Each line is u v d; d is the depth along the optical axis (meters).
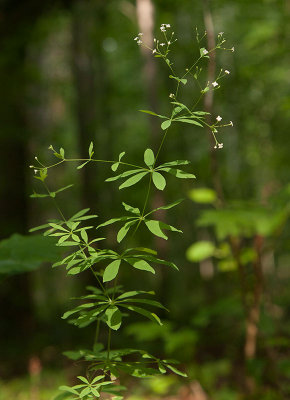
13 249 1.79
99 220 9.10
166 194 7.36
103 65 12.16
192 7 7.58
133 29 10.36
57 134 10.13
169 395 4.14
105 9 10.05
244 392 3.98
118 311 1.29
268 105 6.59
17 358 5.75
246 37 6.27
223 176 7.26
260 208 2.79
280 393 3.09
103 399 1.53
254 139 6.94
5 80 7.64
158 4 7.96
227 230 2.66
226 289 5.93
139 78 12.70
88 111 10.16
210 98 2.85
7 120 7.70
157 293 7.33
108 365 1.39
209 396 3.40
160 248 7.02
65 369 5.21
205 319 3.02
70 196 11.59
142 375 1.38
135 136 12.75
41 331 6.80
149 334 3.00
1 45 7.54
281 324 4.83
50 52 13.69
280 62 6.41
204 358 4.59
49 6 7.91
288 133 6.36
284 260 10.56
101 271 1.50
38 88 11.37
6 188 7.82
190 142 8.50
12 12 7.54
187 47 6.66
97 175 9.62
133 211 1.34
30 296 7.59
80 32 10.41
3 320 7.19
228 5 6.82
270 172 5.76
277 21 6.23
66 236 1.38
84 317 1.31
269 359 3.14
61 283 12.93
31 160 8.70
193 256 3.19
